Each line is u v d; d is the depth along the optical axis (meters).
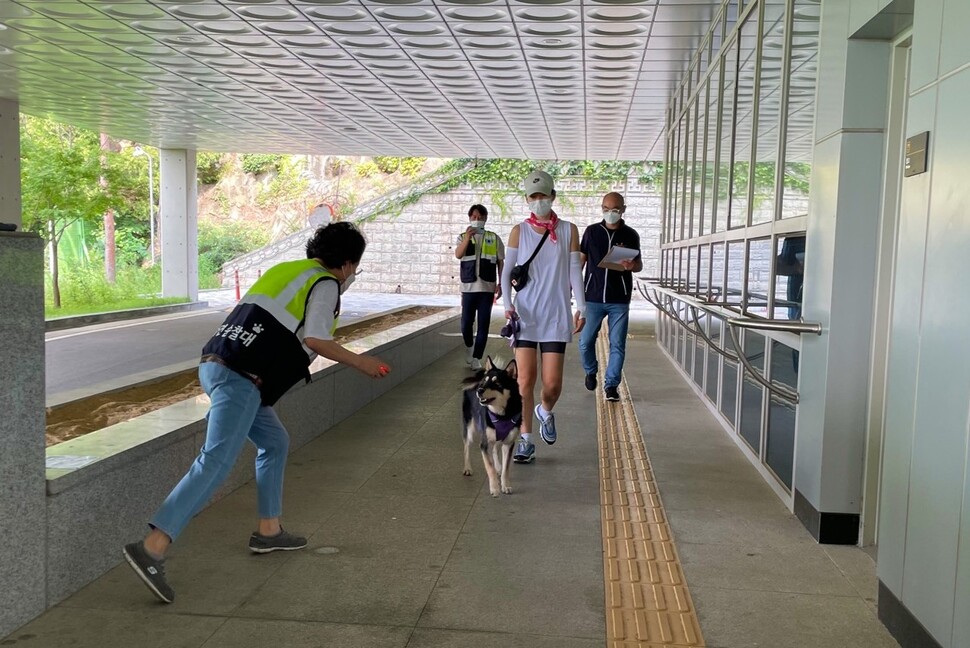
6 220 15.00
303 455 6.13
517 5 8.46
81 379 10.23
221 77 12.58
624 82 11.89
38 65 11.89
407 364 9.96
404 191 31.25
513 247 5.95
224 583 3.74
